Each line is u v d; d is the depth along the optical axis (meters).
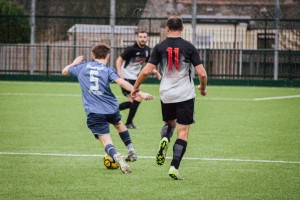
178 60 16.36
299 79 55.78
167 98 16.52
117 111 17.17
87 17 56.59
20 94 44.75
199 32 60.41
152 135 25.47
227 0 61.19
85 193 14.55
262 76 56.38
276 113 34.50
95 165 18.27
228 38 59.97
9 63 58.28
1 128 26.89
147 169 17.75
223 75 56.47
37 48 58.66
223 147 22.20
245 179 16.38
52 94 45.16
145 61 29.62
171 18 16.53
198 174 17.02
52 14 61.94
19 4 62.78
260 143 23.25
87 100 17.00
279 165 18.58
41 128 27.06
